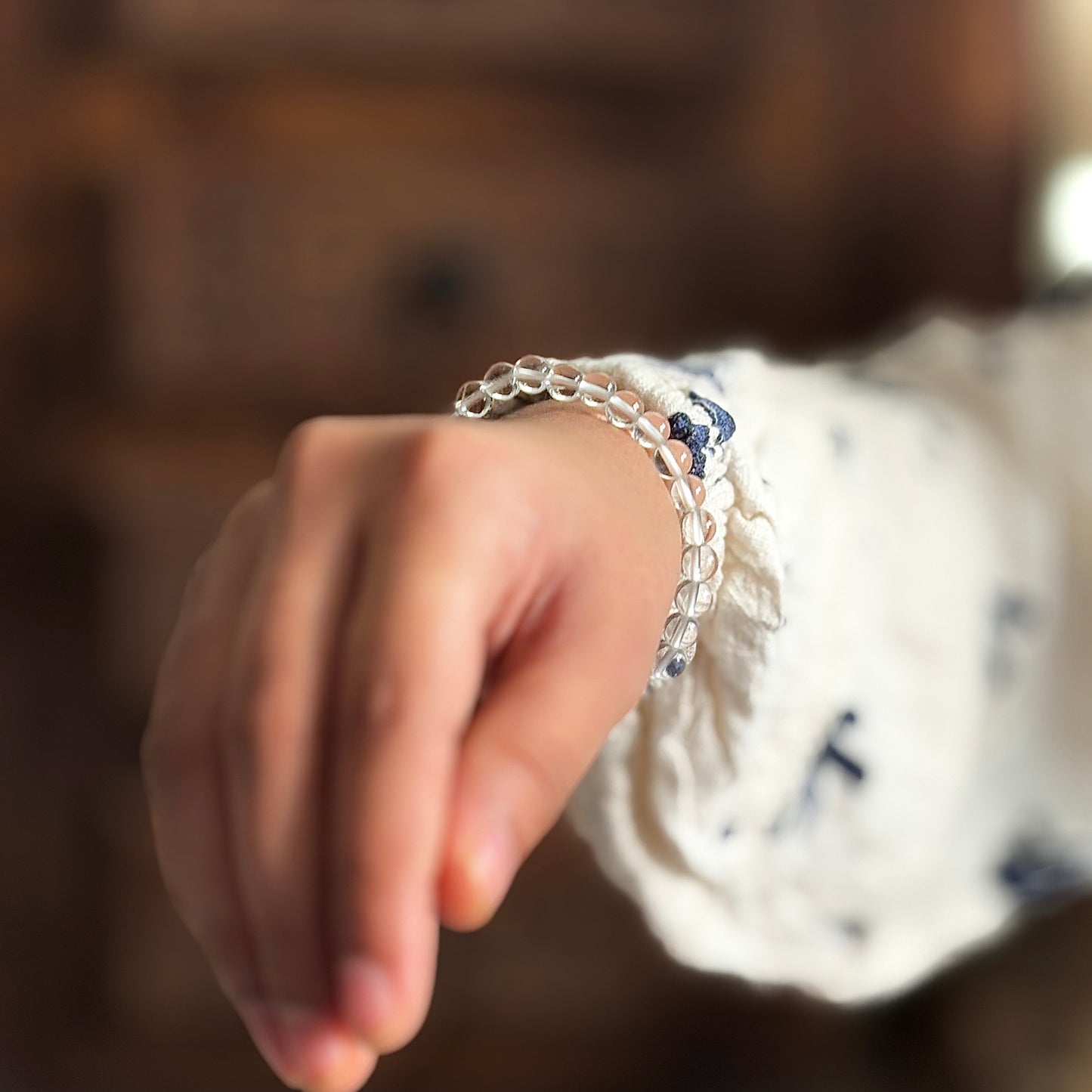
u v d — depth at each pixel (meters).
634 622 0.34
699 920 0.43
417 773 0.31
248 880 0.32
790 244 0.87
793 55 0.85
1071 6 0.83
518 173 0.81
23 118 0.89
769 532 0.39
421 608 0.32
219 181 0.78
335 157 0.81
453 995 0.88
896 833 0.45
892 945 0.48
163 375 0.80
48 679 0.95
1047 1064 0.79
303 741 0.32
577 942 0.89
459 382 0.81
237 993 0.32
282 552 0.33
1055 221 0.86
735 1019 0.97
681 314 0.85
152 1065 0.89
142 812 0.86
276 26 0.77
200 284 0.79
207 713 0.33
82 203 0.90
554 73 0.86
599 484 0.35
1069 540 0.49
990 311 0.84
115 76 0.88
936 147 0.84
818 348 0.87
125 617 0.82
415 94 0.89
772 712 0.41
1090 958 0.81
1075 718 0.51
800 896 0.45
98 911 0.95
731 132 0.88
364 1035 0.30
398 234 0.80
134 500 0.80
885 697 0.44
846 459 0.44
